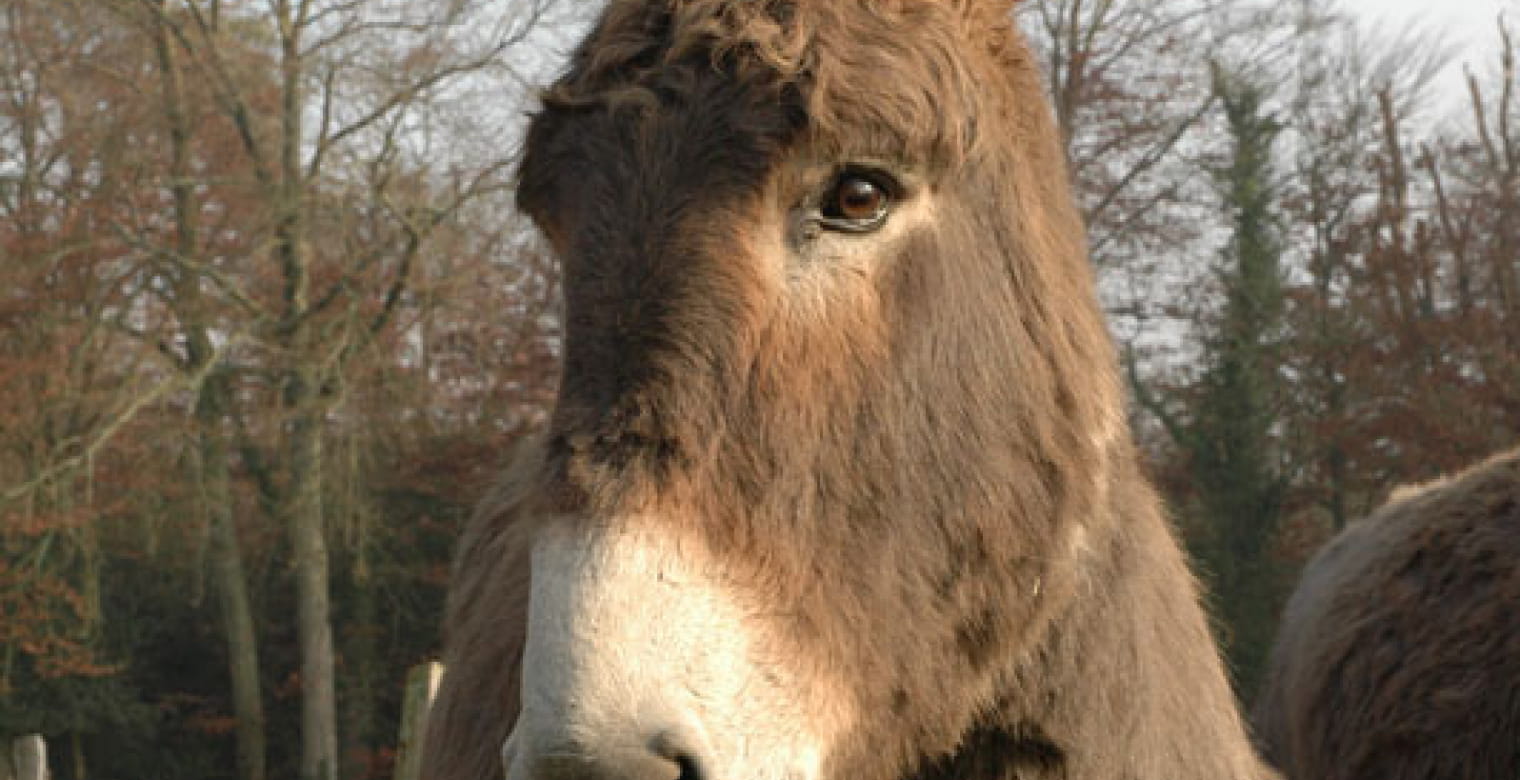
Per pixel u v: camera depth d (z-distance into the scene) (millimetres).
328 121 19859
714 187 2010
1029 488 2344
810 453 2029
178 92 20516
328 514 23938
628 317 1961
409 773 5074
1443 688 4051
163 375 21781
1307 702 4562
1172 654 2822
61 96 20438
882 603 2127
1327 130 27250
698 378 1933
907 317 2131
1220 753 2865
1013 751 2584
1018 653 2416
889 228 2113
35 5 19484
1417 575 4355
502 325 23688
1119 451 2729
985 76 2314
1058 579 2424
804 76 2016
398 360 22219
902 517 2143
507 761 1848
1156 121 22656
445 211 19516
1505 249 24359
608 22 2191
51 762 25531
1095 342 2590
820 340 2047
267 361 20672
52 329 20141
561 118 2172
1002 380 2291
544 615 1839
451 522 25156
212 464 22266
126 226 20578
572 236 2068
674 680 1825
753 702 1923
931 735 2340
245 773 24625
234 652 24750
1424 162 26859
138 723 25453
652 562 1847
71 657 22266
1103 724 2598
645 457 1894
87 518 20250
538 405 23703
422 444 23781
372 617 25500
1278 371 25109
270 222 19828
